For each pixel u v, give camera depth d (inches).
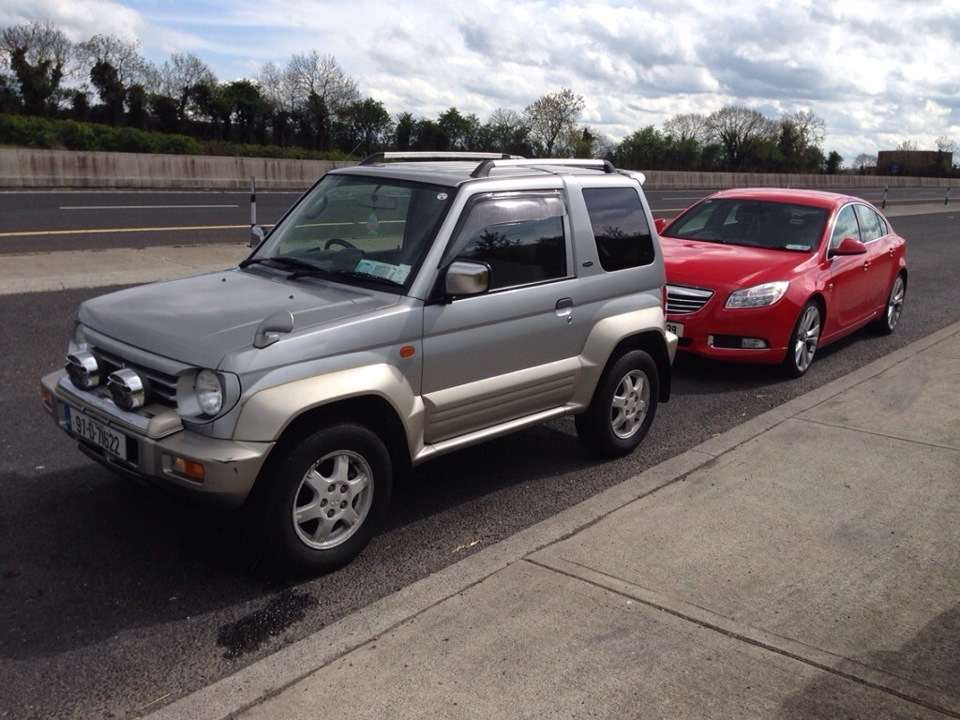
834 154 3206.2
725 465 229.6
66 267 456.8
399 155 233.5
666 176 1978.3
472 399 188.7
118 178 1023.6
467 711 126.5
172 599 157.6
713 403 298.8
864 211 403.2
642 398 239.6
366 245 191.3
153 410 158.1
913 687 135.6
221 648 143.3
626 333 222.4
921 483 218.7
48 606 153.5
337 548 167.8
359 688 131.3
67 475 208.2
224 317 165.3
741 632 149.0
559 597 158.7
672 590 162.4
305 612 155.3
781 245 359.3
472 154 235.6
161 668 137.4
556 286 205.2
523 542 181.5
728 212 383.6
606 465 233.0
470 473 225.1
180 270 469.4
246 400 150.2
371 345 167.3
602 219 220.8
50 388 178.7
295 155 1486.2
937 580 169.6
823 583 167.2
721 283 319.0
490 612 153.1
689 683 134.4
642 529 188.9
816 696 132.5
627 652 141.9
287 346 155.4
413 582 166.9
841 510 201.5
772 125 2942.9
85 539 178.1
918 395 298.8
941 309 501.4
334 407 167.5
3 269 440.1
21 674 134.3
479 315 186.5
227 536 182.2
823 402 289.6
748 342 320.5
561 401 213.5
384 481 172.2
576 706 128.2
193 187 1097.4
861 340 411.8
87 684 132.7
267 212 825.5
